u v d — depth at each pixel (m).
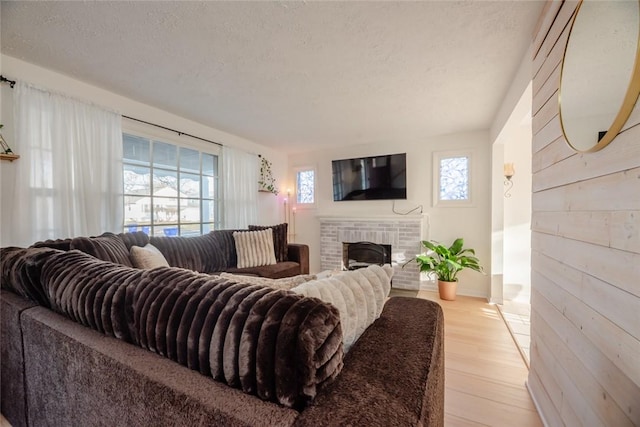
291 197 5.05
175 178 3.17
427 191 3.97
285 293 0.68
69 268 1.05
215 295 0.71
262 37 1.72
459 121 3.28
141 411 0.68
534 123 1.55
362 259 4.38
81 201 2.25
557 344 1.27
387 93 2.52
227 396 0.59
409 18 1.55
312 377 0.57
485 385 1.77
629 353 0.79
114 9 1.48
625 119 0.80
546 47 1.39
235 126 3.51
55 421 0.96
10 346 1.15
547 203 1.37
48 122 2.09
